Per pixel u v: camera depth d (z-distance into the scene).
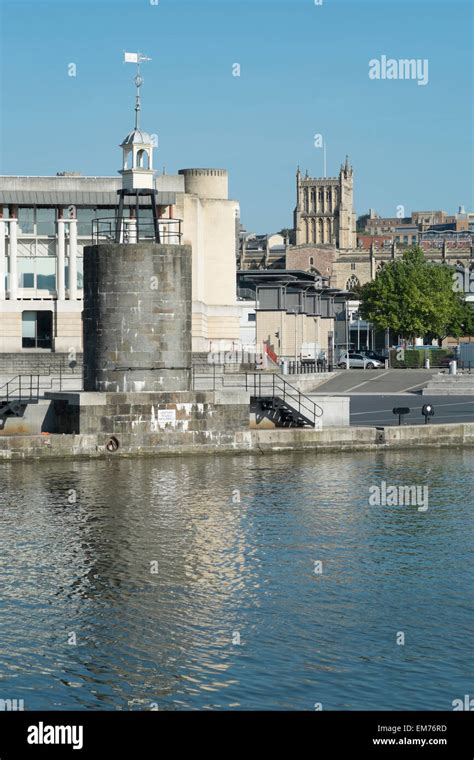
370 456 76.56
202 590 43.38
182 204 132.00
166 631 38.88
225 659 36.41
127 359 72.50
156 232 75.00
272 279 151.00
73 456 71.69
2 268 126.19
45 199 125.81
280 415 80.62
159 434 73.19
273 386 80.38
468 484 65.56
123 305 72.12
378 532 52.88
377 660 36.28
